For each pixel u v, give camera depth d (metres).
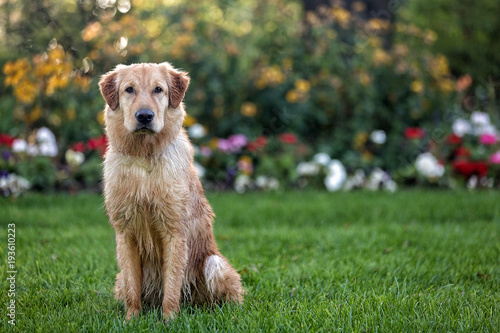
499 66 12.75
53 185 8.23
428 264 4.71
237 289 3.81
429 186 9.22
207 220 3.90
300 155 9.15
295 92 9.33
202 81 9.20
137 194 3.47
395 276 4.37
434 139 9.89
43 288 4.09
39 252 4.93
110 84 3.64
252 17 10.30
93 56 8.62
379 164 9.54
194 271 3.83
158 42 9.18
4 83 8.92
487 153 9.31
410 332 3.19
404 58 10.13
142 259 3.77
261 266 4.80
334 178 8.84
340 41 10.82
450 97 10.45
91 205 7.38
